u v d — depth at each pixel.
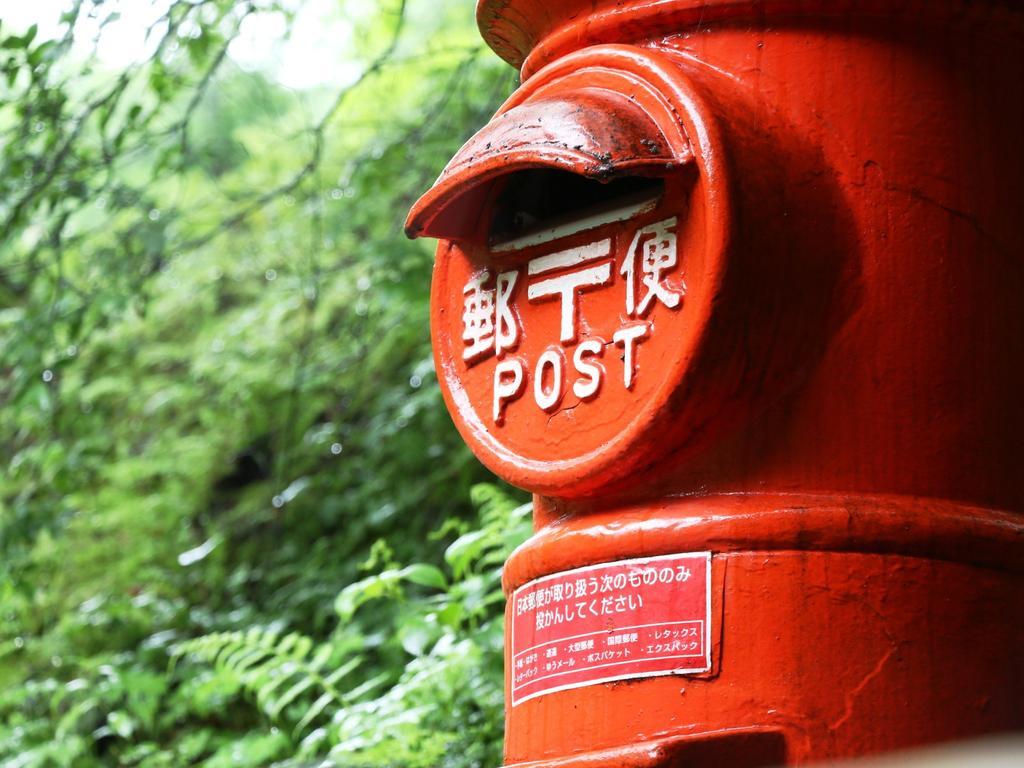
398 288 5.05
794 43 2.00
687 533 1.85
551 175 2.18
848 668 1.80
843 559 1.83
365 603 4.88
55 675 5.29
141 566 5.80
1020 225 2.06
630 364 1.91
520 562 2.05
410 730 3.31
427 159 5.68
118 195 5.07
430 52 5.36
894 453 1.91
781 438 1.89
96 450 5.63
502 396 2.07
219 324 6.71
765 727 1.79
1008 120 2.08
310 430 6.12
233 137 7.16
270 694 4.07
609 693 1.87
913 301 1.95
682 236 1.89
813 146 1.97
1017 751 1.06
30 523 5.07
